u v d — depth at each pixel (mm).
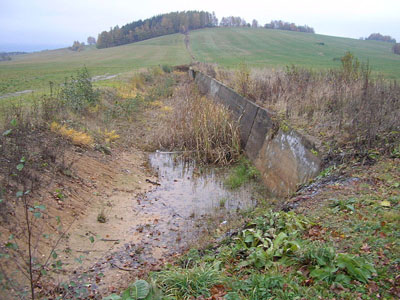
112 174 10117
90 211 7766
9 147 7797
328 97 11609
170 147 13828
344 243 4438
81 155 10031
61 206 7234
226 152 12758
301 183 8305
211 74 25469
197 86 28047
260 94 14406
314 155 8461
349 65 14586
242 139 13406
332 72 14898
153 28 119875
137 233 7293
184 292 4211
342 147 8336
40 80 28406
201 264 4898
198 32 110625
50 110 11328
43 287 4926
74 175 8734
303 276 3973
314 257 4066
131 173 10797
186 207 8789
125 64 53406
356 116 9281
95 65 52938
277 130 10922
